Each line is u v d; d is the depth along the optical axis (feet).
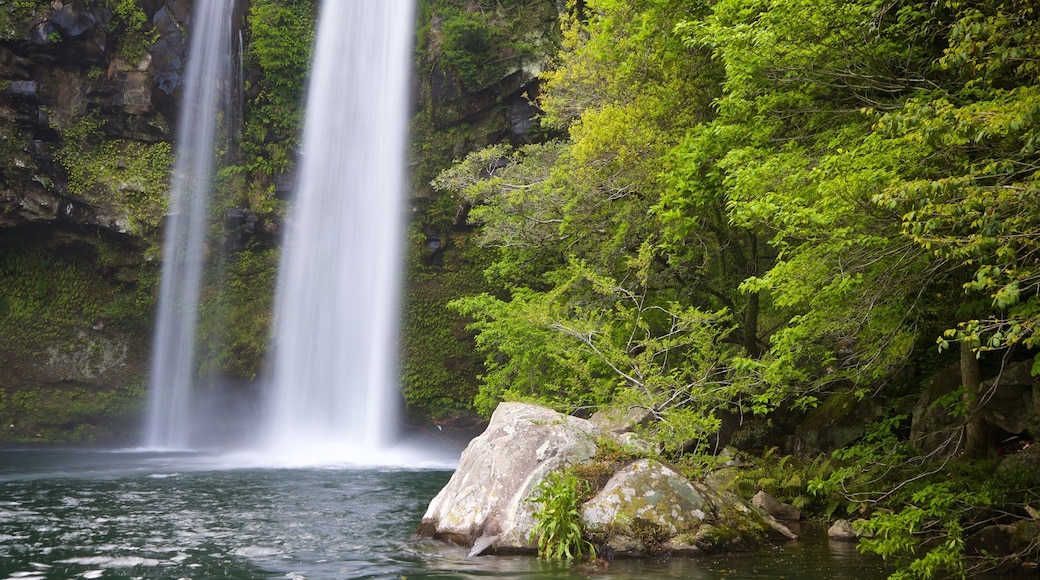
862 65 33.01
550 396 52.90
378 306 109.81
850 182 25.45
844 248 28.19
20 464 80.18
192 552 32.60
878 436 42.63
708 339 41.11
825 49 31.76
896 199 20.67
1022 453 34.88
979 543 30.14
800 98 35.50
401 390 107.14
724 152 40.98
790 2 30.94
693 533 32.12
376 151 111.55
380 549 33.19
